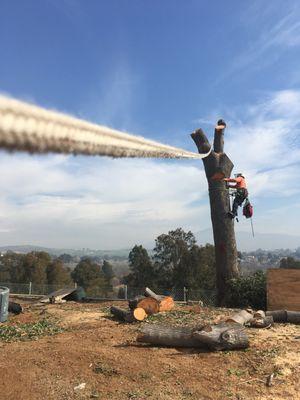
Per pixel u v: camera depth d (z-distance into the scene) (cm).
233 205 1703
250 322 1291
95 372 913
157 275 4512
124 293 2444
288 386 837
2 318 1534
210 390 827
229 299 1855
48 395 807
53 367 935
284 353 996
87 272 5881
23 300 2409
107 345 1098
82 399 796
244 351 1019
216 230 1980
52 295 2109
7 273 5594
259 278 1841
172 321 1394
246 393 811
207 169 2025
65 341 1158
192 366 938
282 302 1617
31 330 1348
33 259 5625
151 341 1073
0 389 816
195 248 4456
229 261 1942
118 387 843
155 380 870
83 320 1484
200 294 2338
